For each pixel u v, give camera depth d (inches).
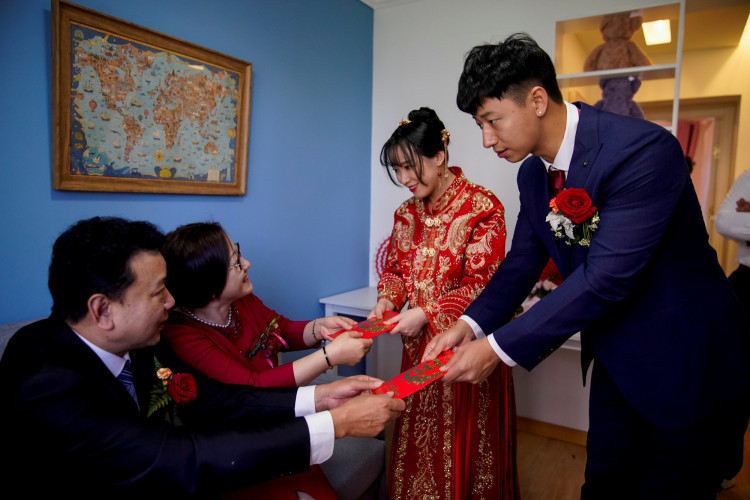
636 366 44.4
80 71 60.1
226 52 80.7
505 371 63.7
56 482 35.1
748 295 92.4
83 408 34.6
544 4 102.4
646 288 43.6
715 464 44.2
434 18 112.9
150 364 44.3
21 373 34.4
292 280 98.7
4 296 56.5
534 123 44.1
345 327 62.7
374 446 63.7
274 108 91.3
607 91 98.4
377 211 122.3
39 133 58.2
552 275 91.2
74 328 37.4
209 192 78.5
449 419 61.8
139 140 67.6
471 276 63.6
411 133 61.3
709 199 200.7
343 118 110.7
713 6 98.2
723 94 183.5
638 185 40.8
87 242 35.7
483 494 63.4
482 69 43.3
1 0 53.9
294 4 94.3
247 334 59.3
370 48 119.5
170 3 71.2
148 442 36.1
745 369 42.9
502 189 108.4
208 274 50.8
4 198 55.6
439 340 55.3
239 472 37.5
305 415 46.2
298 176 98.4
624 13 94.4
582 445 100.9
